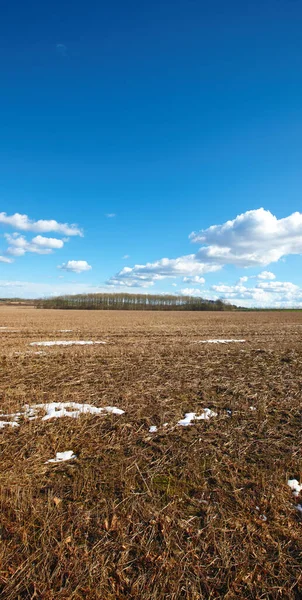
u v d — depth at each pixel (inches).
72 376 410.6
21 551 132.0
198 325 1277.1
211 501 166.9
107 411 290.8
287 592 118.0
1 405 301.4
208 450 221.9
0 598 113.0
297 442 236.2
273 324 1365.7
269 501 165.0
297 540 140.6
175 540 139.6
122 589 117.6
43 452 215.8
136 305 4414.4
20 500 161.5
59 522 147.3
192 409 301.4
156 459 208.8
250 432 252.8
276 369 464.8
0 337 842.2
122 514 154.1
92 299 4677.7
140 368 458.6
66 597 114.3
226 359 538.3
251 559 130.8
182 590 117.9
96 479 183.5
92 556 129.4
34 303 4623.5
